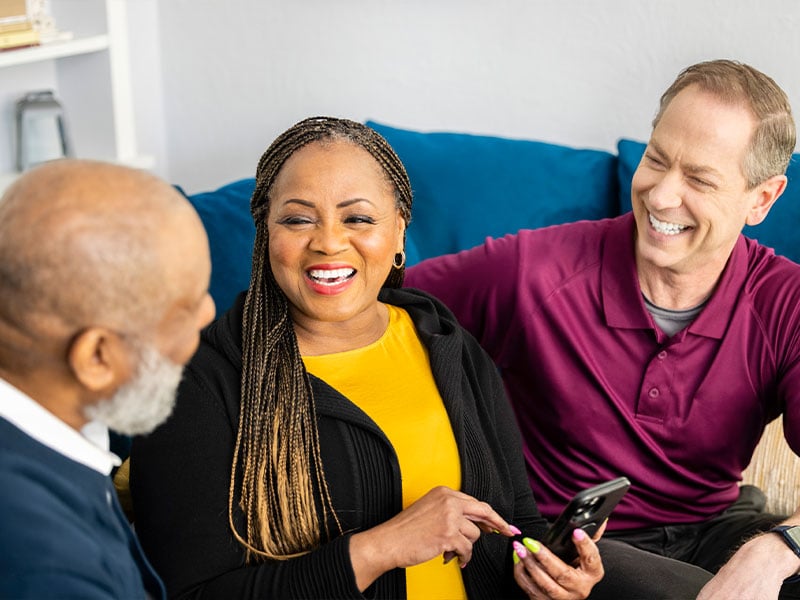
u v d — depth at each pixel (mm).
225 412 1449
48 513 986
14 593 958
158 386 1049
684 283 1799
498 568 1604
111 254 981
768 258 1863
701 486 1883
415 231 2340
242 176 3301
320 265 1468
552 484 1905
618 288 1832
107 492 1073
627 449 1860
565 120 2793
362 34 2963
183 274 1032
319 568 1361
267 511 1421
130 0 3178
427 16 2863
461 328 1687
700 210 1708
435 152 2393
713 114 1675
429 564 1508
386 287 1708
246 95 3195
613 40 2684
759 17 2537
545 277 1870
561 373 1857
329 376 1533
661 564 1675
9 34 2600
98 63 2926
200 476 1406
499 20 2783
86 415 1061
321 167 1470
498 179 2338
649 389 1824
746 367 1818
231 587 1366
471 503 1420
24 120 2781
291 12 3045
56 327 995
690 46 2619
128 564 1087
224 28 3156
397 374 1565
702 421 1830
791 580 1636
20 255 976
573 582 1463
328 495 1444
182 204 1050
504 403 1696
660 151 1729
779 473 1999
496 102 2855
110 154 2996
